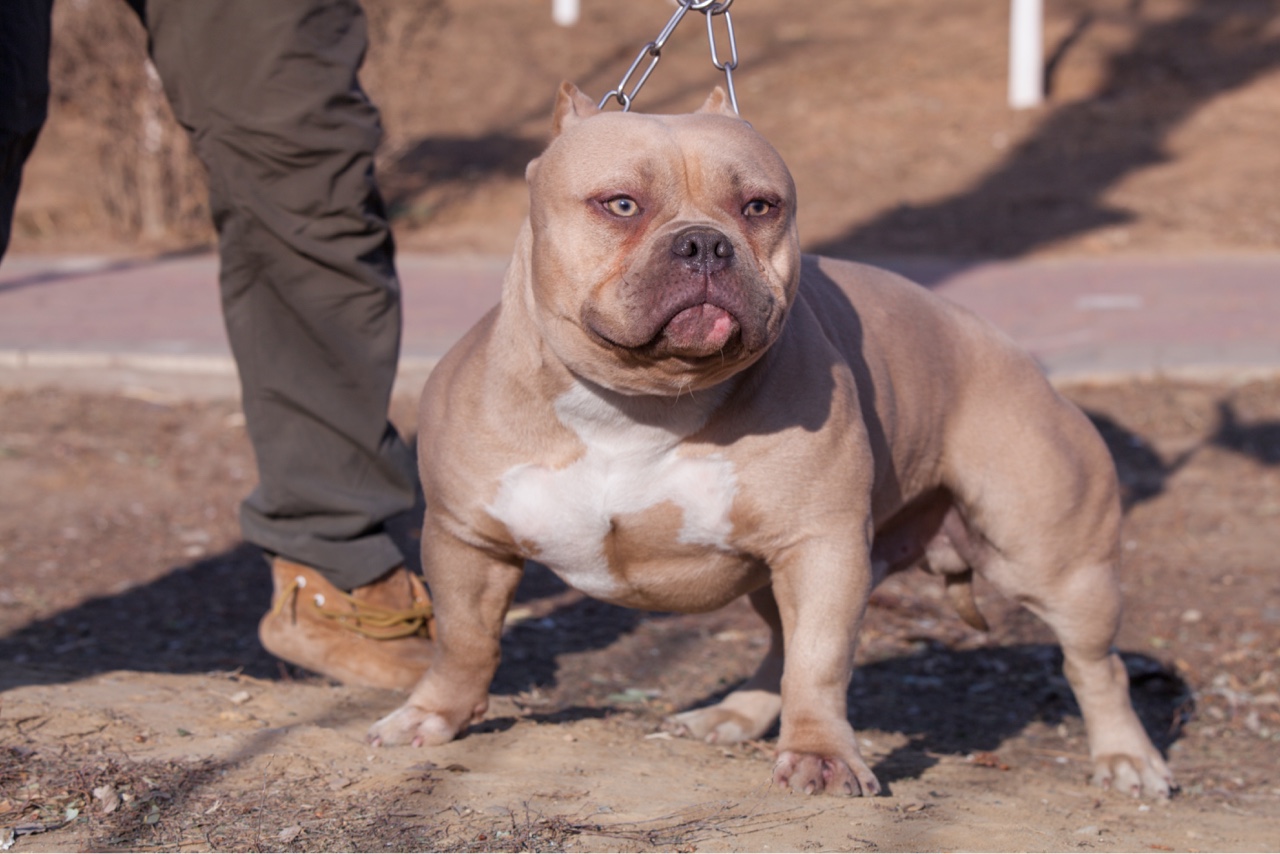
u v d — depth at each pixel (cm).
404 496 552
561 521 391
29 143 463
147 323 1210
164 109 1670
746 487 383
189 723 441
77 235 1703
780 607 404
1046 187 1864
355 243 528
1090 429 475
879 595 739
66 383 1047
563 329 356
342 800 373
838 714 394
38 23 457
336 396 535
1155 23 2486
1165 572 771
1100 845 383
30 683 488
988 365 467
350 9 527
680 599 417
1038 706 612
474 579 424
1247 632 686
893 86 2252
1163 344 1134
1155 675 636
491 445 392
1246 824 444
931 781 467
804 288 432
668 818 365
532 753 434
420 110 2172
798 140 2045
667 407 376
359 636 533
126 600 727
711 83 2281
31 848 337
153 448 950
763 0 2770
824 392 391
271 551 543
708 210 349
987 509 462
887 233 1669
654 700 584
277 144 508
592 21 2600
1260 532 824
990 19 2520
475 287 1405
